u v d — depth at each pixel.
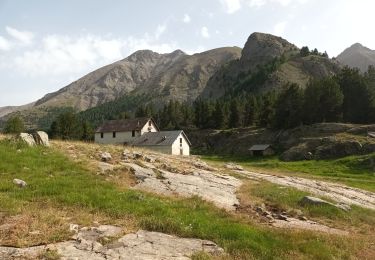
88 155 30.36
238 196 26.36
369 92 123.19
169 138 97.25
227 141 136.88
